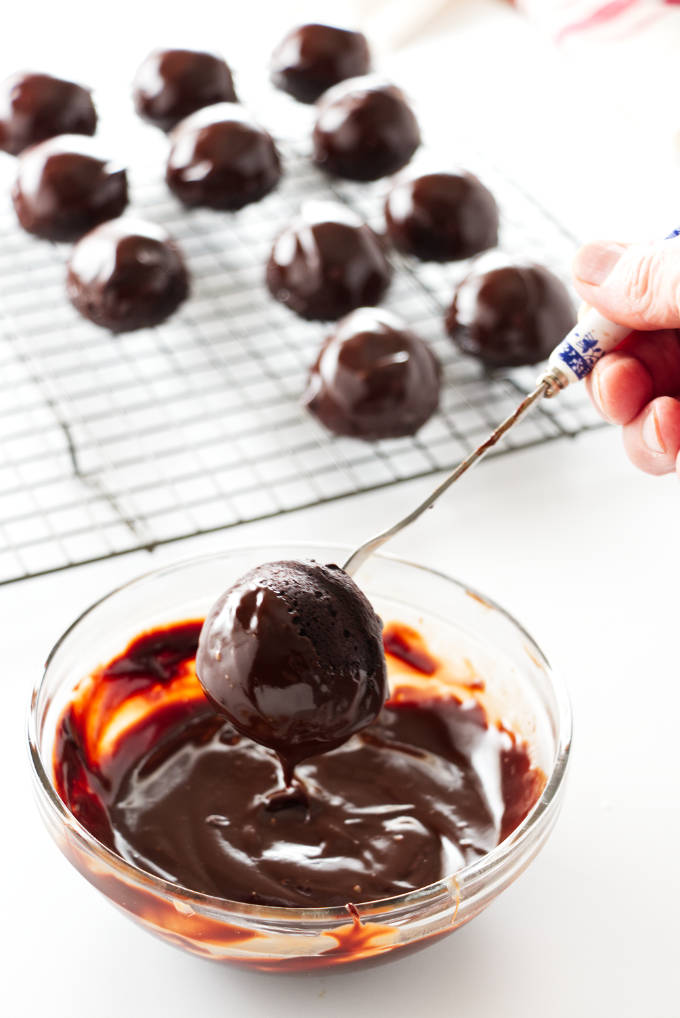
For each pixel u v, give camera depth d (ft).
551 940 2.43
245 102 3.66
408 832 2.43
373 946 2.26
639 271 2.45
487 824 2.45
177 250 3.09
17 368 3.08
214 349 3.13
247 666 2.32
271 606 2.32
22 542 2.81
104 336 3.14
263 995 2.37
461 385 3.08
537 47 3.86
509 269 3.01
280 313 3.20
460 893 2.27
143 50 3.84
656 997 2.38
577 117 3.68
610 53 3.67
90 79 3.72
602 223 3.40
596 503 2.92
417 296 3.25
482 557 2.83
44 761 2.39
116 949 2.41
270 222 3.38
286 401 3.05
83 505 2.87
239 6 3.98
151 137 3.56
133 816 2.44
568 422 3.03
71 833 2.29
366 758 2.50
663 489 2.94
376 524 2.86
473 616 2.52
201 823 2.43
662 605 2.78
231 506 2.88
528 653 2.47
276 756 2.49
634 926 2.44
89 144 3.22
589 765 2.59
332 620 2.34
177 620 2.54
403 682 2.58
